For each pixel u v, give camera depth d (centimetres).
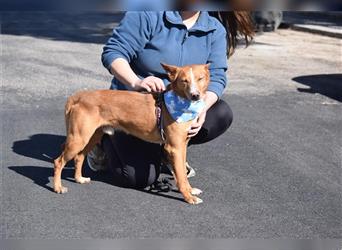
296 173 512
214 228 401
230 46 531
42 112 701
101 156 502
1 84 851
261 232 396
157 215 420
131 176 464
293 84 897
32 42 1301
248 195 460
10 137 600
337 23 1596
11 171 502
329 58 1142
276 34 1459
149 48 473
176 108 429
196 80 419
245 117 697
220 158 548
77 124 446
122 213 422
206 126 488
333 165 536
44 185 473
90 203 439
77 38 1392
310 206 441
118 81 491
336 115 721
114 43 475
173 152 439
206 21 481
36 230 392
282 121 684
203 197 454
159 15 471
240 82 904
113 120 454
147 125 445
